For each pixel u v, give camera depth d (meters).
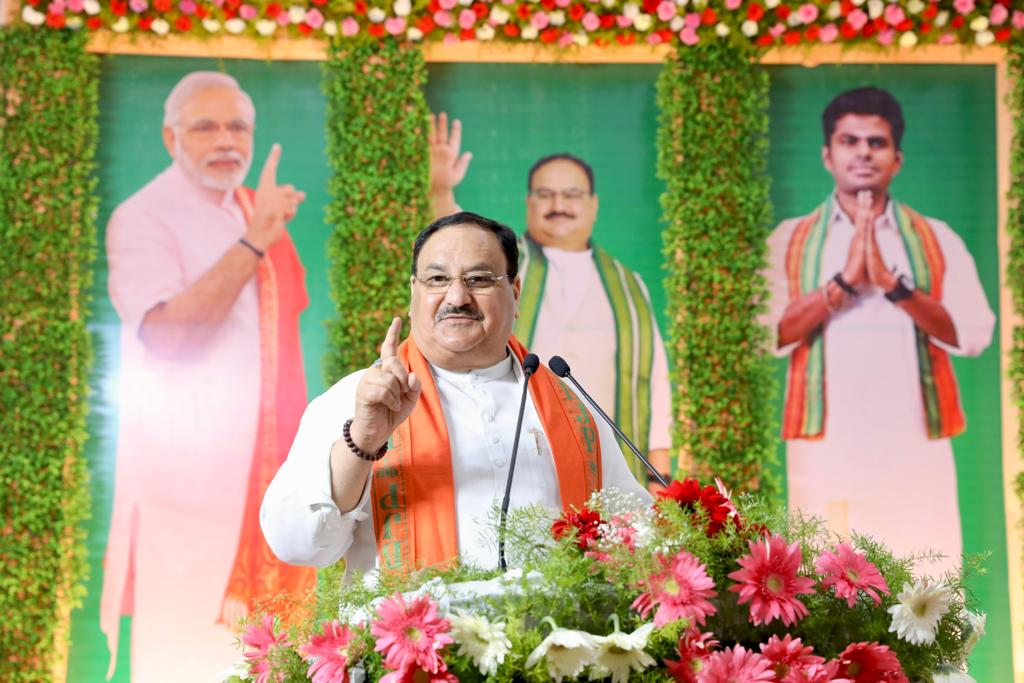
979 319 5.94
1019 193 5.88
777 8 5.81
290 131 5.81
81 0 5.48
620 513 1.55
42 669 5.29
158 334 5.62
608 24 5.75
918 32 5.90
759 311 5.80
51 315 5.44
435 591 1.45
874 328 5.92
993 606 5.75
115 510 5.50
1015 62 5.94
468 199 5.86
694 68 5.82
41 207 5.47
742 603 1.44
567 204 5.90
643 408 5.80
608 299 5.85
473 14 5.69
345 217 5.69
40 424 5.38
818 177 5.99
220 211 5.73
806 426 5.84
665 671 1.39
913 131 6.03
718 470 5.66
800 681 1.37
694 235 5.79
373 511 2.17
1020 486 5.79
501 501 2.18
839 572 1.47
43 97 5.50
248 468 5.60
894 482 5.82
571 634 1.33
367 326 5.63
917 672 1.51
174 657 5.42
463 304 2.25
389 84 5.73
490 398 2.33
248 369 5.66
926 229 5.98
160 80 5.75
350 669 1.42
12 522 5.32
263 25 5.62
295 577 5.56
